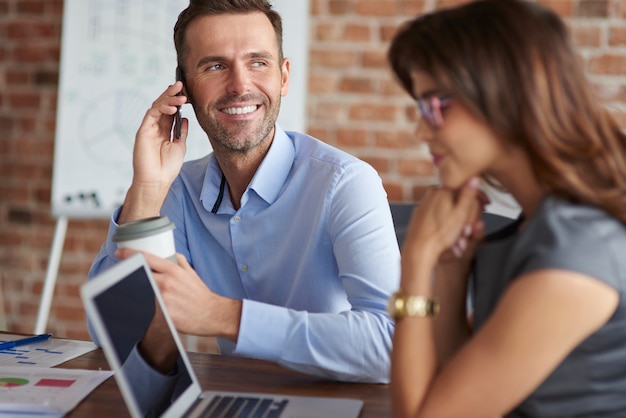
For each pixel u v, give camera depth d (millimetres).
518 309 989
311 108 3246
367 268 1581
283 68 1886
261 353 1428
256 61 1746
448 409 1016
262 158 1772
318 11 3217
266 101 1756
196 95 1775
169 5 3230
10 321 3539
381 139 3205
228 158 1771
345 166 1696
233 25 1734
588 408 1062
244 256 1788
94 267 1739
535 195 1094
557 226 1021
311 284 1720
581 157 1039
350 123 3223
